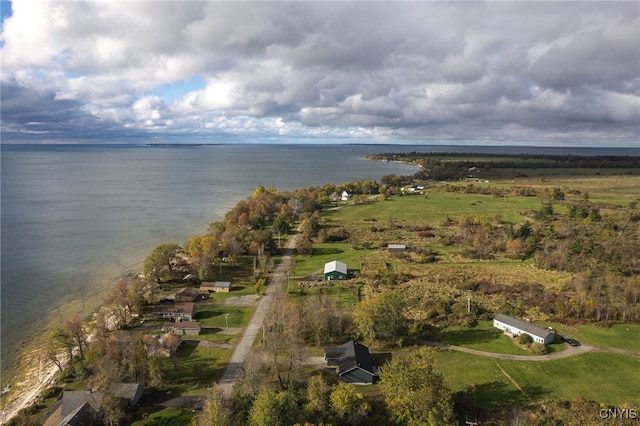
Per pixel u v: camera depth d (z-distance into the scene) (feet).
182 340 246.68
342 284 331.98
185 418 179.73
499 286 318.65
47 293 327.67
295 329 232.32
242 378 196.03
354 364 202.28
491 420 175.42
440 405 165.27
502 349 232.53
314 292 317.01
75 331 224.53
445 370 211.82
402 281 336.90
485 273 355.97
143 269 364.38
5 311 295.48
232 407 171.42
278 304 274.98
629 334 250.16
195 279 345.51
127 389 188.85
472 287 318.65
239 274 362.12
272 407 159.84
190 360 224.94
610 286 299.99
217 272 364.58
